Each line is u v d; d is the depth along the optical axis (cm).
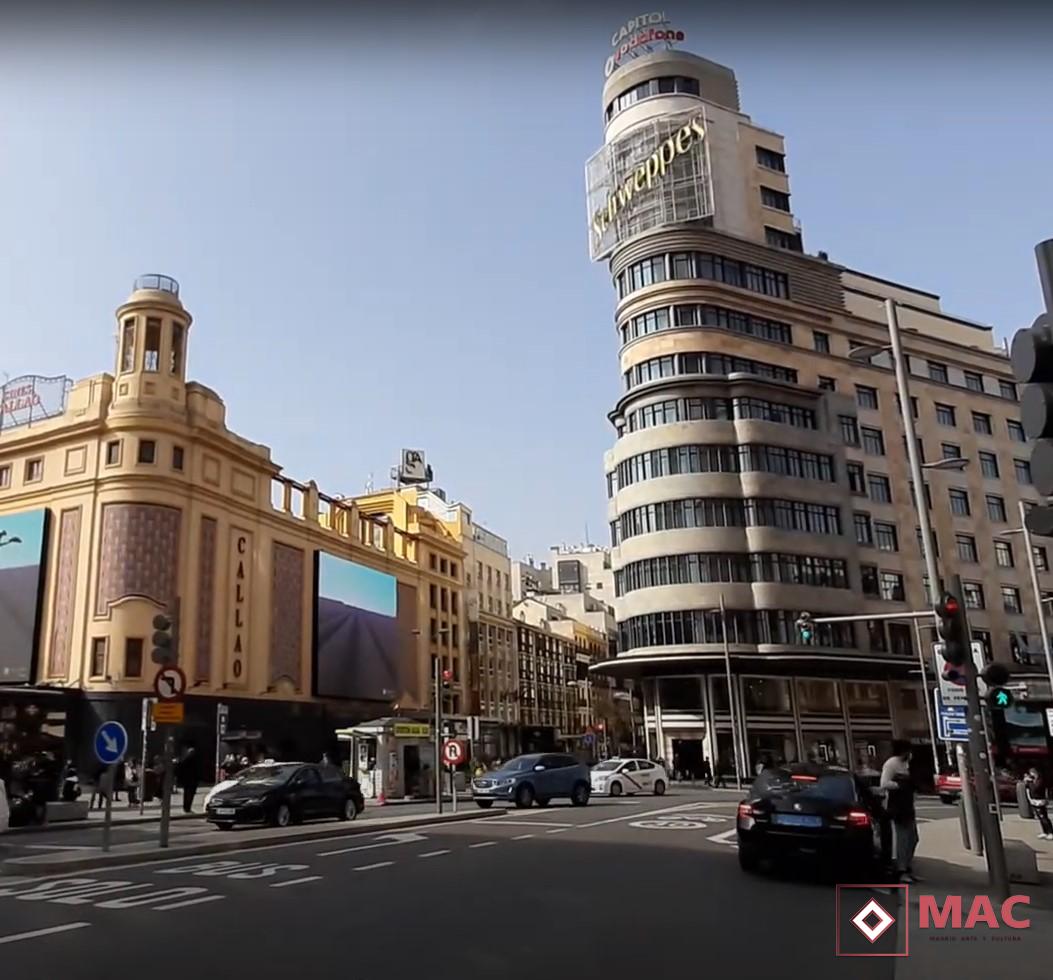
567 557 12588
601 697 10969
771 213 6284
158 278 4800
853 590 5466
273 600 5084
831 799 1288
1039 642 6444
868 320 6431
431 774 3600
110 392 4544
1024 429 504
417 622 6788
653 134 6075
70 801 2500
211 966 759
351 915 983
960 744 1622
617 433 5838
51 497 4538
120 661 4141
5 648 4406
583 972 745
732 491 5200
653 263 5762
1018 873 1265
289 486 5416
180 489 4488
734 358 5600
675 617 5009
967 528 6438
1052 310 495
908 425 1816
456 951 814
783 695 5266
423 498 8294
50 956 793
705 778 4869
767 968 768
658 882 1231
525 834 1912
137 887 1187
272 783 2106
